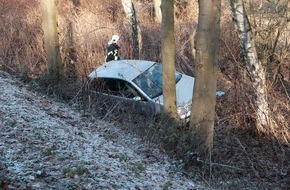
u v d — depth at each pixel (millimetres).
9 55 15008
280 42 11930
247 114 10656
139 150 8602
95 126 9500
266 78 11312
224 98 11258
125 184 6383
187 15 20844
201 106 8539
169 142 8805
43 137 7590
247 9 11648
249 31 10484
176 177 7699
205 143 8633
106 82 11047
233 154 9523
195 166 8344
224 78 12516
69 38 14828
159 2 20125
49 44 11914
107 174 6551
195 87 8539
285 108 11141
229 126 10500
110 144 8391
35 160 6527
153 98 10414
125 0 14875
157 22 19406
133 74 11000
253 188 8242
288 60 12656
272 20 11227
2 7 18906
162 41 8984
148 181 6879
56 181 5902
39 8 18531
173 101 9258
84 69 13141
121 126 9766
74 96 11641
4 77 12867
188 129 9039
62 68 12117
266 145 10094
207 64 8328
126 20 16531
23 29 16562
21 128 7797
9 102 9422
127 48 15070
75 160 6781
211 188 7641
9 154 6582
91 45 14617
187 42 15742
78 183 5949
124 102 10656
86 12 18109
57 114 9680
